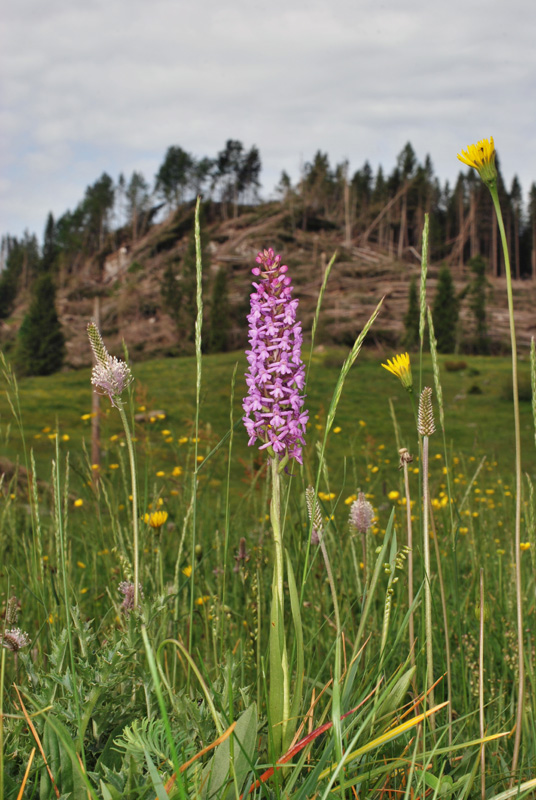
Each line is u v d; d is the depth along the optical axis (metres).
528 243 121.06
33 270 150.50
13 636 1.84
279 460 1.76
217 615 2.32
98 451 6.29
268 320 1.72
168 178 134.50
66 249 140.25
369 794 1.62
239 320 76.94
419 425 1.90
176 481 5.35
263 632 2.59
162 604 1.81
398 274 96.62
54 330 71.69
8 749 1.66
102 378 1.89
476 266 76.56
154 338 83.12
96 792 1.43
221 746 1.46
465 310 82.12
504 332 75.38
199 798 1.33
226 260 99.19
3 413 18.23
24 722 1.70
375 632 2.67
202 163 132.62
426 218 2.06
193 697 1.93
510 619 3.20
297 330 1.74
